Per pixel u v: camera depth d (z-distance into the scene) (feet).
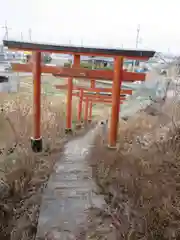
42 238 15.37
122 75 22.13
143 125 29.09
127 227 16.47
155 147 23.52
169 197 18.37
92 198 18.98
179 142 23.20
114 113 23.09
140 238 15.85
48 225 16.30
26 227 16.51
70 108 33.96
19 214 17.58
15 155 22.68
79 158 25.52
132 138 26.37
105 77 23.24
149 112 31.65
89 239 15.34
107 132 30.07
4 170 20.76
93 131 35.22
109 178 21.12
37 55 22.04
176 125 26.11
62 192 19.53
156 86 33.78
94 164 23.91
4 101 31.04
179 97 30.42
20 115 28.53
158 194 18.63
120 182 20.40
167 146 23.20
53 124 32.81
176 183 19.24
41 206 18.04
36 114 23.58
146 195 18.71
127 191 19.48
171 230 16.20
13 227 16.67
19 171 20.89
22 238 15.79
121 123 30.89
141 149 23.68
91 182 21.04
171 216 16.98
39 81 22.81
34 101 23.26
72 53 21.24
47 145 27.25
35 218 17.03
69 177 21.65
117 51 20.62
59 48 20.94
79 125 38.14
